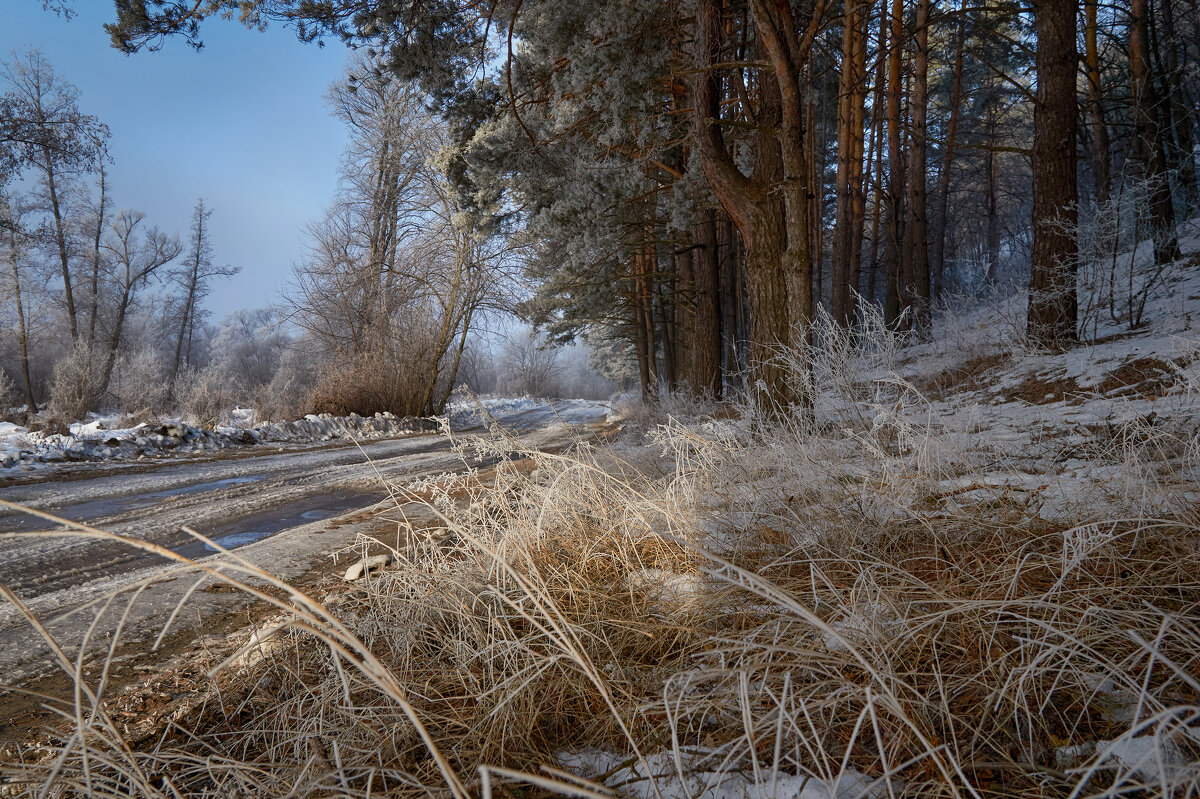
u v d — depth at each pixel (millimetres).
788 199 7117
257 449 13906
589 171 11008
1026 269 16297
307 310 27281
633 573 2730
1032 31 18891
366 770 1587
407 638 2283
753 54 9906
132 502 7410
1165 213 11273
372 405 23750
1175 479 2553
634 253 14852
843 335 4734
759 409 4816
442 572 2646
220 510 6883
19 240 26016
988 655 1705
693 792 1450
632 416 16984
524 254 23844
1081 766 1305
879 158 19250
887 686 1616
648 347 21781
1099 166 13750
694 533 2887
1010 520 2648
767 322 7352
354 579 3641
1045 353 8148
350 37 10156
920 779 1448
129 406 18406
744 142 10484
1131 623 1782
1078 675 1638
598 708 1901
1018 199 32906
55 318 34594
